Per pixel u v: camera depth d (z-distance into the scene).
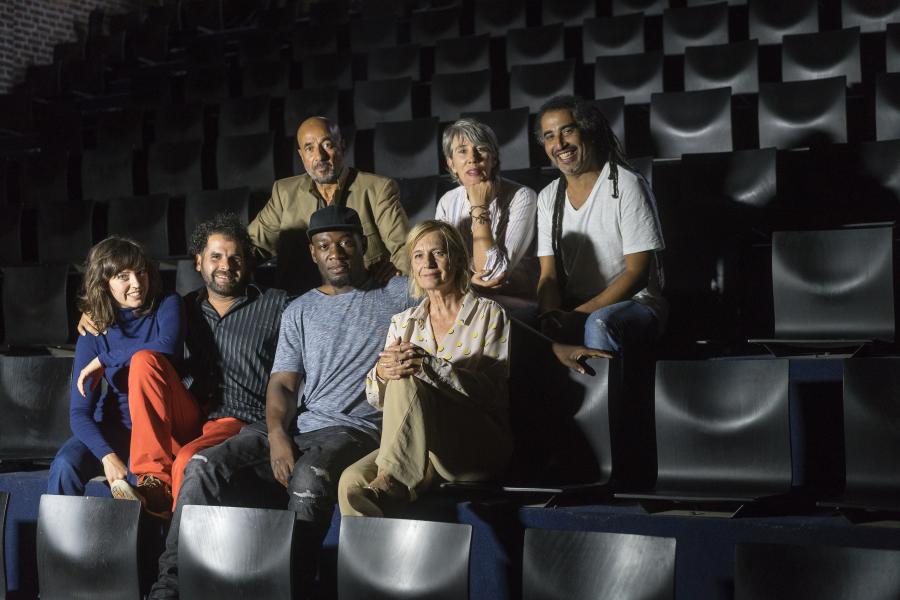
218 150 4.75
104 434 2.79
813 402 2.53
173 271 4.14
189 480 2.46
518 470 2.54
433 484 2.44
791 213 3.43
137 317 2.84
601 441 2.46
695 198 3.44
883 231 2.74
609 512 2.27
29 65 6.98
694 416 2.41
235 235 2.88
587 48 5.45
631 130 4.84
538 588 1.94
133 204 4.30
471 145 2.93
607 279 2.84
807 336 2.79
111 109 6.41
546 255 2.90
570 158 2.83
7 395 3.09
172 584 2.38
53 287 3.85
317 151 3.19
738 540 2.14
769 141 4.07
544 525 2.31
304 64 5.89
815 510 2.21
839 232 2.79
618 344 2.57
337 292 2.71
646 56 4.86
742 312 3.16
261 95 5.38
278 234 3.32
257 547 2.20
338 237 2.68
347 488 2.28
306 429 2.61
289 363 2.69
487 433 2.39
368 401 2.50
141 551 2.38
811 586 1.72
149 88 6.30
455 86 5.14
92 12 7.44
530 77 5.01
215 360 2.84
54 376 3.06
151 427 2.62
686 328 3.11
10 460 2.99
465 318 2.48
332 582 2.47
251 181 4.70
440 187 3.83
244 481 2.53
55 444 3.04
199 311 2.90
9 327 3.88
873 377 2.24
